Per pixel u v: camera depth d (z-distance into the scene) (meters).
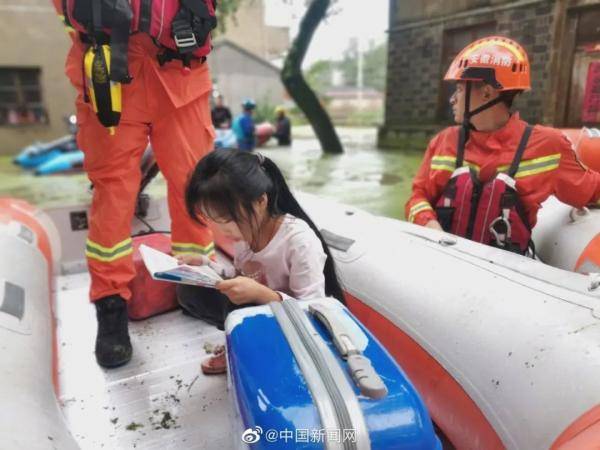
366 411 0.73
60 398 1.42
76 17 1.28
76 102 1.47
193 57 1.52
